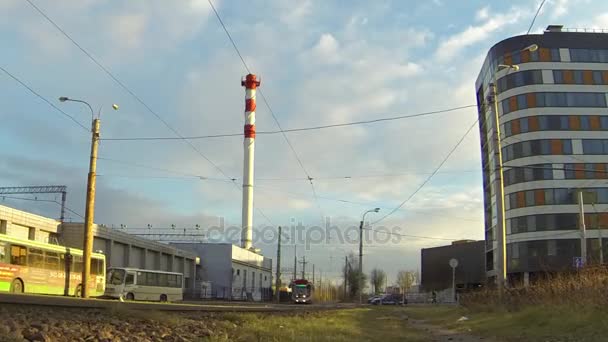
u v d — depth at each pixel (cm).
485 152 10125
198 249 9162
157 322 1777
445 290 10988
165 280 5072
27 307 1647
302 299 8375
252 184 9200
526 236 8462
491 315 2706
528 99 8675
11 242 3412
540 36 8806
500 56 8969
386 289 15738
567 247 8200
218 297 8806
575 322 1748
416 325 2820
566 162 8462
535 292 2525
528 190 8531
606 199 8356
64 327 1366
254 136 9150
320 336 1708
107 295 4581
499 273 2877
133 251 6856
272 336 1641
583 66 8744
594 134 8562
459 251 11512
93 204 3575
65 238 5656
